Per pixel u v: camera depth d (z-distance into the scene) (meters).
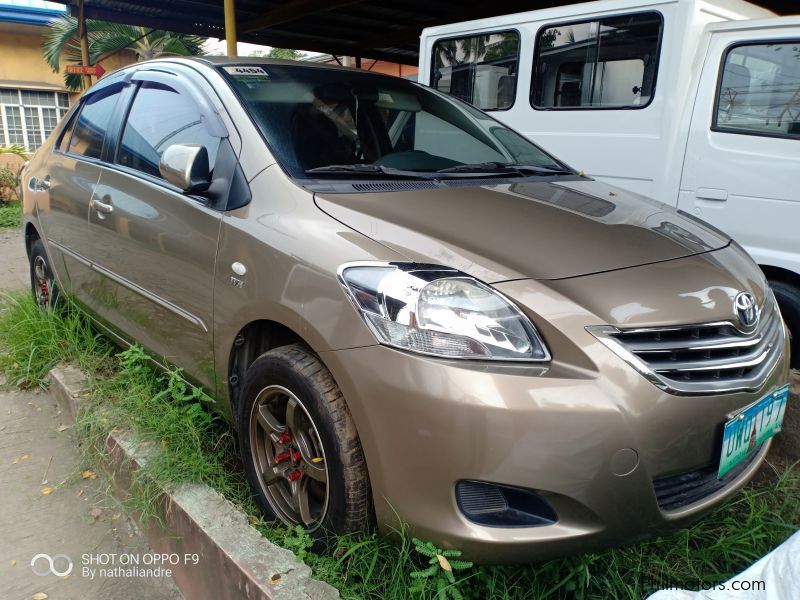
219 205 2.34
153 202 2.68
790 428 2.85
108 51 16.25
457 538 1.70
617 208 2.46
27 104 18.91
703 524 2.24
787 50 3.75
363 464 1.88
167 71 2.99
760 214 3.84
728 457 1.85
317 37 10.98
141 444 2.54
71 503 2.62
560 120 4.76
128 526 2.51
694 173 4.09
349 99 2.82
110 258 3.03
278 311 2.01
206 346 2.41
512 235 2.00
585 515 1.67
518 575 1.93
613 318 1.73
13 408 3.36
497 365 1.68
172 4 9.22
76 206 3.35
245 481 2.50
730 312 1.90
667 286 1.88
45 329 3.66
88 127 3.57
